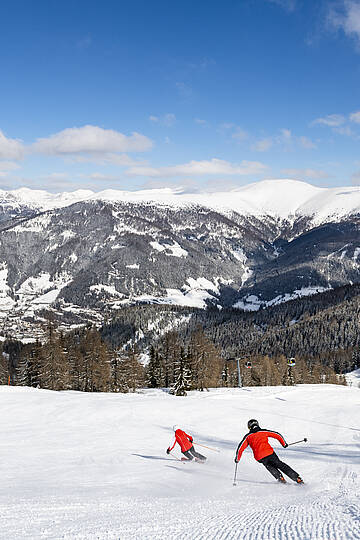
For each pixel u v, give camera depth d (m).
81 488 8.05
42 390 30.61
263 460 7.75
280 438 8.01
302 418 23.11
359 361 134.75
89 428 18.00
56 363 57.34
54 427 18.12
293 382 84.56
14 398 25.16
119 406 23.08
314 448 14.54
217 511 5.47
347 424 21.33
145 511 5.68
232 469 10.57
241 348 174.25
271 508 5.38
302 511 4.86
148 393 58.12
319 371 101.50
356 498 5.47
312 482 7.89
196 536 3.95
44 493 7.42
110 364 66.88
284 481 7.68
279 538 3.56
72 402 24.09
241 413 23.34
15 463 11.23
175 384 56.28
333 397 33.25
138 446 14.38
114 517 5.22
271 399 30.45
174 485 8.41
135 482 8.77
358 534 3.40
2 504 6.28
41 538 4.08
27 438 15.57
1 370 75.69
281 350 158.62
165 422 20.08
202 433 18.14
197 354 67.00
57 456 12.35
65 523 4.88
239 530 4.07
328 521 4.07
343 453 12.90
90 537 4.09
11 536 4.21
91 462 11.54
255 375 80.50
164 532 4.21
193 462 11.63
